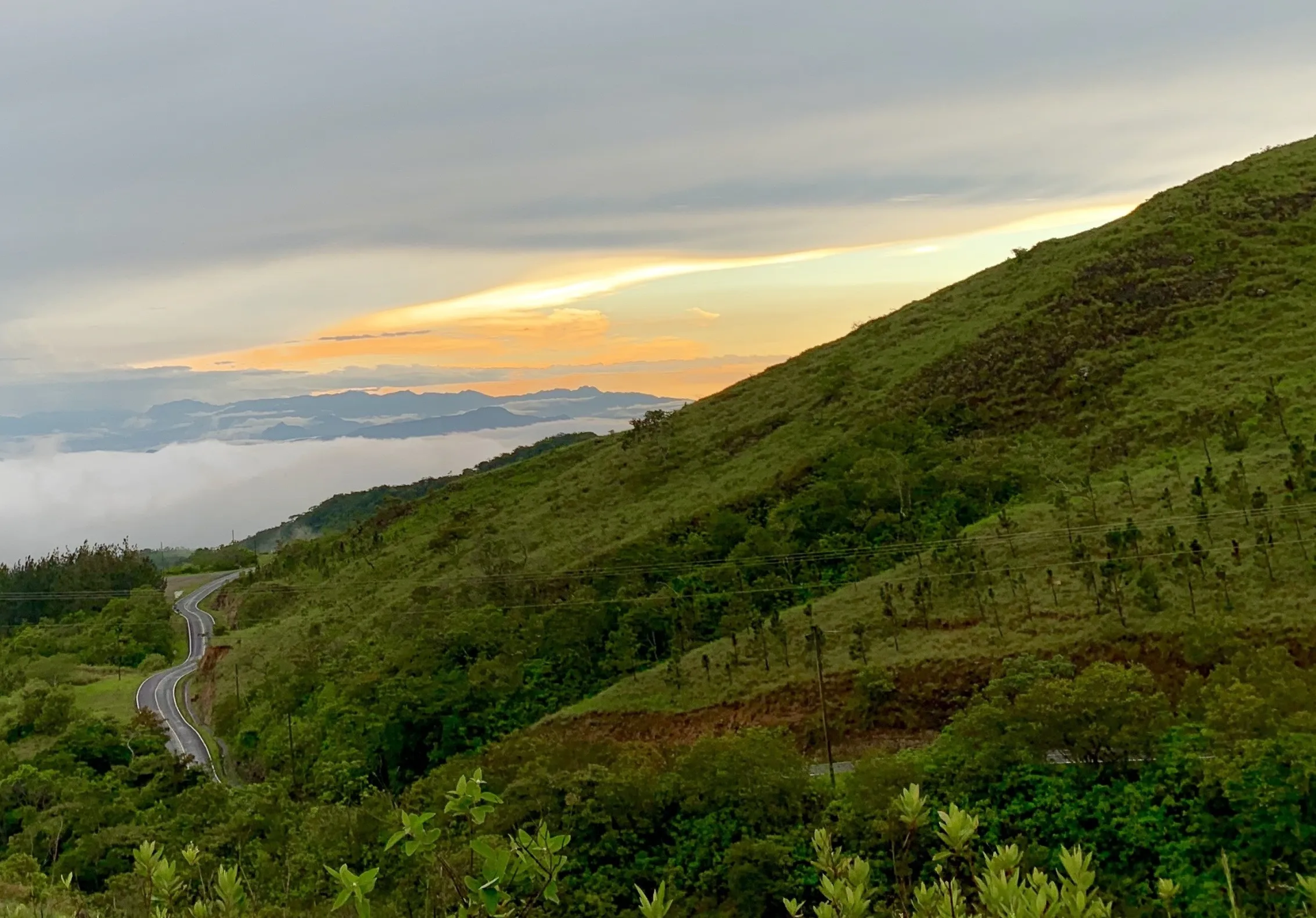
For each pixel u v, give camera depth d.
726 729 37.50
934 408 67.50
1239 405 52.69
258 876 26.80
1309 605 30.91
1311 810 20.22
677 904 24.44
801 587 49.44
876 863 22.36
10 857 27.67
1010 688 29.44
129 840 34.84
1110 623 33.59
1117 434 56.47
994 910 4.60
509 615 56.41
